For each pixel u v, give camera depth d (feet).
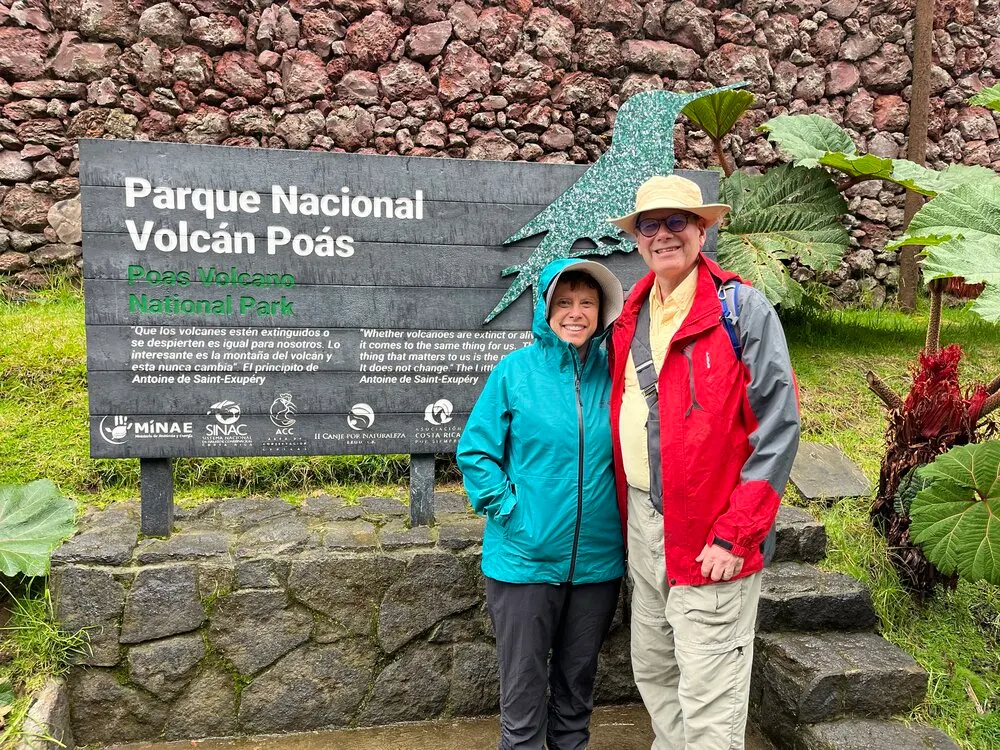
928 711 7.63
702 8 16.16
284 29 14.43
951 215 7.73
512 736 6.52
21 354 10.81
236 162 8.20
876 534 9.48
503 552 6.48
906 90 17.26
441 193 8.73
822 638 8.21
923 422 8.91
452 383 8.94
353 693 8.38
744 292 5.96
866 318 16.02
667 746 6.93
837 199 13.70
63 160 13.88
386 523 8.99
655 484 6.17
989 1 17.79
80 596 7.74
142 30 13.82
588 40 15.69
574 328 6.46
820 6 16.78
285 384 8.57
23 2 13.35
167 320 8.23
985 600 8.97
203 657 8.04
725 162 14.90
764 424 5.74
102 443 8.20
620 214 9.24
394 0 14.74
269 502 9.37
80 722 7.88
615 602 6.79
